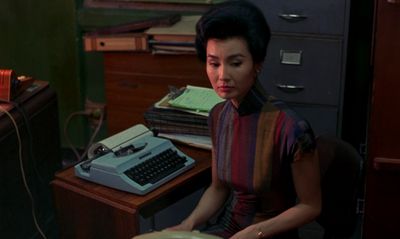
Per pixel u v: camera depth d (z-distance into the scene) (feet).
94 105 14.10
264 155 7.03
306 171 6.89
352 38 11.60
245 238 6.90
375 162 9.04
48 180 10.11
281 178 7.09
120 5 13.48
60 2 13.56
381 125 8.97
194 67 12.21
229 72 6.69
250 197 7.28
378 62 8.72
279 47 10.98
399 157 9.05
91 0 13.60
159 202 7.84
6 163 8.87
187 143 8.62
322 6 10.59
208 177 8.24
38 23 13.78
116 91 12.84
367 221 9.48
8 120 8.95
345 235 7.33
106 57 12.63
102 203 7.64
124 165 7.77
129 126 13.00
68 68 13.98
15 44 14.01
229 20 6.55
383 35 8.60
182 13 13.25
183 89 9.07
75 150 14.34
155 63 12.39
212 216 7.71
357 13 11.93
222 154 7.36
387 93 8.82
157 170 7.87
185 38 12.05
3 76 9.23
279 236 7.22
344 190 7.18
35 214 9.75
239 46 6.61
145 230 8.86
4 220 8.90
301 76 11.05
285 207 7.29
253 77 6.92
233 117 7.22
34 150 9.61
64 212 8.05
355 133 12.44
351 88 12.13
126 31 12.62
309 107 11.20
